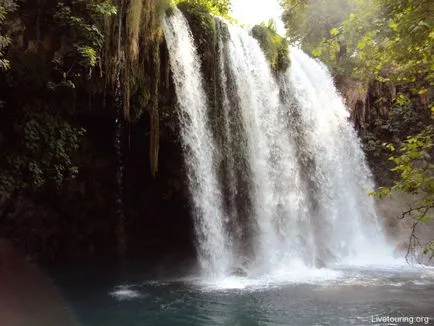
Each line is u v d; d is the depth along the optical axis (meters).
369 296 11.42
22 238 12.80
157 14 12.62
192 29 14.45
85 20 10.80
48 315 10.07
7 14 9.73
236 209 15.54
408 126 22.89
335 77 22.73
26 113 10.82
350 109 22.53
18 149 10.79
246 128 16.09
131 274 14.83
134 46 11.74
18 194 12.03
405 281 13.32
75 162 13.23
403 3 7.61
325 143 20.11
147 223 15.75
